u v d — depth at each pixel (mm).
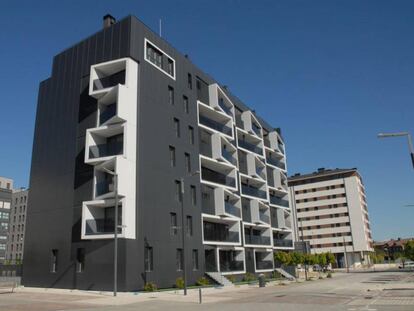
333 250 110312
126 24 34094
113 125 31188
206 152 42375
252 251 48469
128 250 28453
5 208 123500
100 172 31641
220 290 31094
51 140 36031
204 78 45125
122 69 34125
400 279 42281
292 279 48594
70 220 32156
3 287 30031
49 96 37969
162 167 34031
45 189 34781
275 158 65625
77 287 29828
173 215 34656
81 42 37031
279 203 60031
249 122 54406
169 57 38375
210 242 38531
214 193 41781
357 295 24344
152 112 34156
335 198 113000
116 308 18734
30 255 33812
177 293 27609
